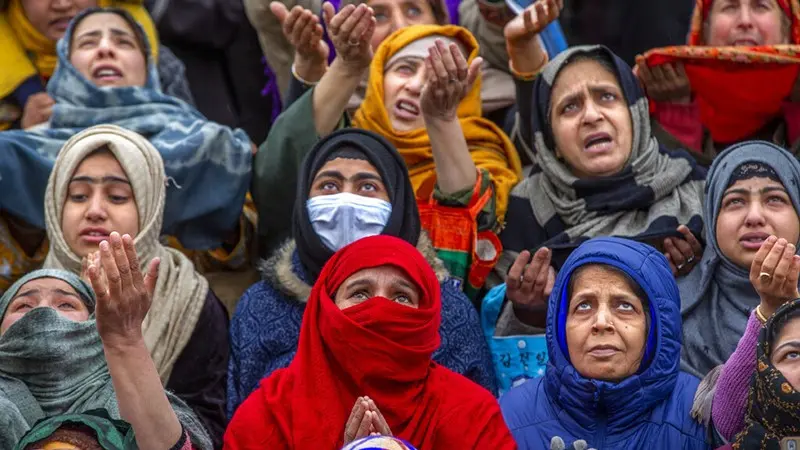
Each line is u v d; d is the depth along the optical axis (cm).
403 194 801
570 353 707
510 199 878
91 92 901
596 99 864
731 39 946
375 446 599
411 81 898
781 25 951
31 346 703
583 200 855
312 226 784
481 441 675
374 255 702
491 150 917
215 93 1031
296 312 780
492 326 803
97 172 818
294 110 860
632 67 1050
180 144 873
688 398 703
